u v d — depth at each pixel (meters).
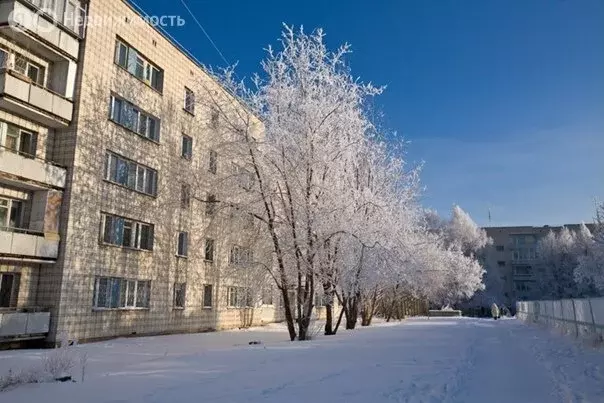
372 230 21.98
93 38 20.75
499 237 93.50
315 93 20.91
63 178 19.14
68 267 18.83
